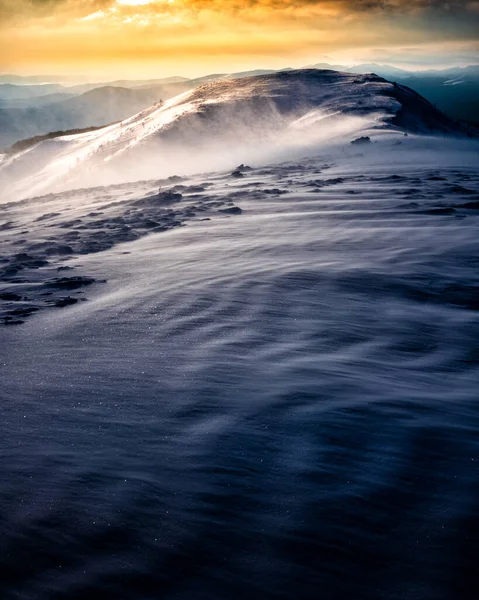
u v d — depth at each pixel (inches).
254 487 98.1
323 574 77.2
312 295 253.1
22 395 146.1
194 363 167.0
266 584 75.3
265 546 82.6
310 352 178.1
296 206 574.6
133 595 73.1
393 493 95.9
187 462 107.4
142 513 90.3
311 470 103.3
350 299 247.8
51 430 123.9
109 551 81.2
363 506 92.1
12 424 127.5
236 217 530.3
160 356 175.6
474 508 91.4
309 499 94.2
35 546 82.0
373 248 356.5
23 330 214.2
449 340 195.2
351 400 136.1
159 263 343.9
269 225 469.7
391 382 151.9
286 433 118.9
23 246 468.4
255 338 193.0
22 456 110.9
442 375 161.8
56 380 156.9
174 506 92.4
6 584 74.7
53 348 189.2
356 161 1127.6
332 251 351.9
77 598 72.3
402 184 711.7
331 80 2947.8
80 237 486.0
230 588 74.6
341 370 160.4
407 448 112.0
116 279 309.6
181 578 76.3
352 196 621.3
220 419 126.8
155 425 125.0
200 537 84.4
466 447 112.7
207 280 285.3
